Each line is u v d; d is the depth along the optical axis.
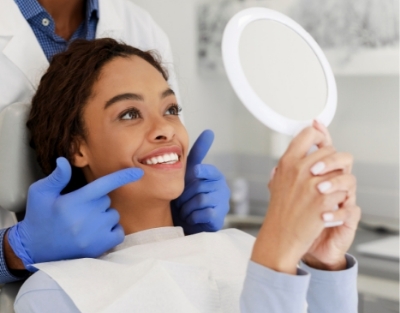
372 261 1.82
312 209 0.76
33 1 1.37
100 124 1.13
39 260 1.10
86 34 1.46
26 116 1.21
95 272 1.00
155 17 2.50
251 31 0.88
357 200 2.27
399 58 1.97
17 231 1.10
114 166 1.13
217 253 1.10
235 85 0.84
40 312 0.96
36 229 1.08
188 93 2.47
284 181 0.79
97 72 1.15
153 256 1.07
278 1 2.23
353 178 0.77
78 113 1.16
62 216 1.05
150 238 1.16
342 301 0.89
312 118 0.89
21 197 1.19
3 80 1.32
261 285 0.78
